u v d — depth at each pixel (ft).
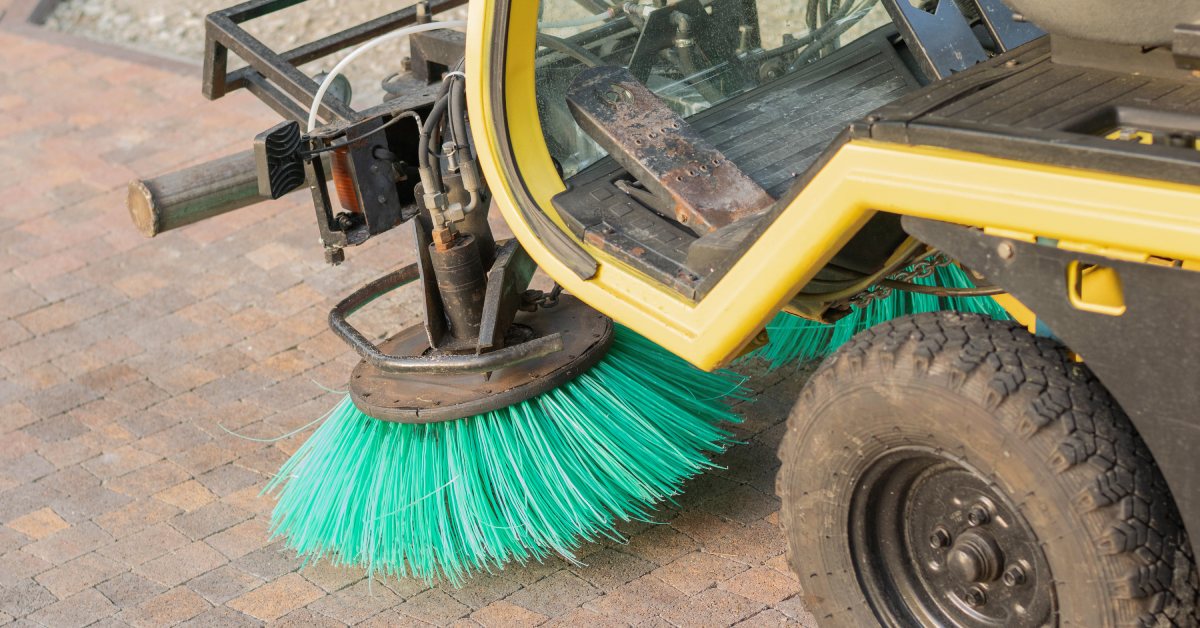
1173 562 6.72
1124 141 6.06
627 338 10.93
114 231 18.06
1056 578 6.95
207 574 11.14
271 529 11.66
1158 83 7.01
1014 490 6.98
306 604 10.58
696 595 9.96
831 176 7.02
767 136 10.05
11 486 12.85
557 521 10.19
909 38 9.58
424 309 10.55
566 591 10.24
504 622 9.98
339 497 10.67
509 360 9.91
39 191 19.44
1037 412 6.82
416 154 11.07
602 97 9.68
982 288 8.66
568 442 10.25
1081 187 6.08
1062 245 6.33
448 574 10.31
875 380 7.47
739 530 10.66
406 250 16.67
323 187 10.38
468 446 10.20
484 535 10.11
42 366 15.03
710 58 10.58
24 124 21.75
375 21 12.70
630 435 10.42
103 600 10.93
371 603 10.49
